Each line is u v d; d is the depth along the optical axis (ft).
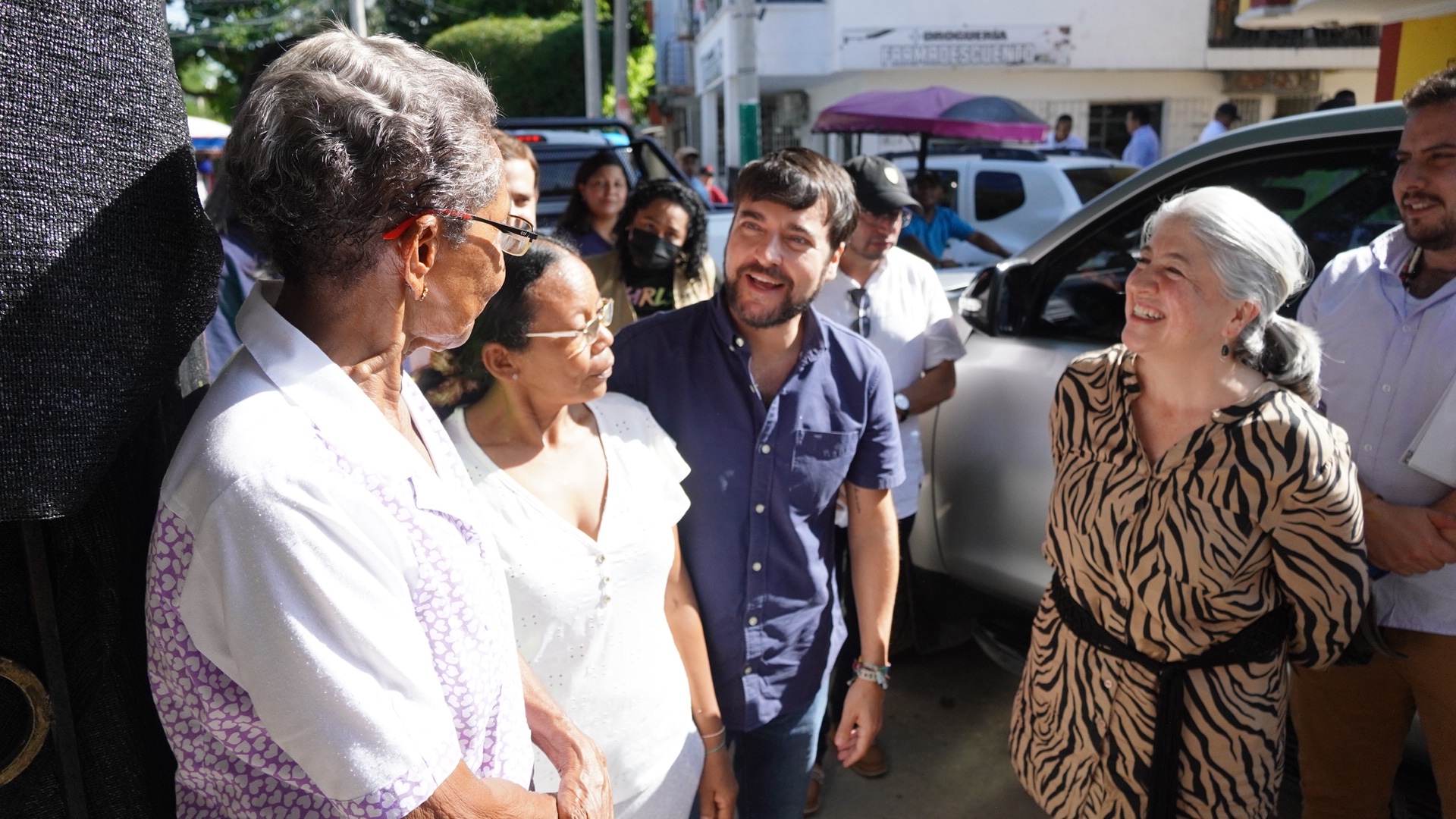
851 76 50.60
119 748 3.03
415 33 81.30
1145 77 50.31
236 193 2.89
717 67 53.36
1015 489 8.71
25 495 2.51
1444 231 5.69
